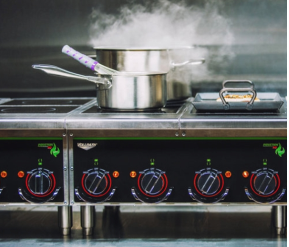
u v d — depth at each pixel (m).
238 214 2.19
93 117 1.77
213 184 1.75
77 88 2.37
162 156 1.77
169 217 2.15
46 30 2.34
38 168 1.79
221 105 1.85
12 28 2.35
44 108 2.02
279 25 2.27
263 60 2.30
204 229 2.01
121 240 1.89
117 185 1.78
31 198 1.80
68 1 2.32
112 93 1.88
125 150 1.77
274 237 1.91
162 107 1.95
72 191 1.79
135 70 1.92
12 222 2.10
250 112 1.88
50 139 1.77
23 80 2.38
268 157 1.75
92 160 1.78
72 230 2.00
